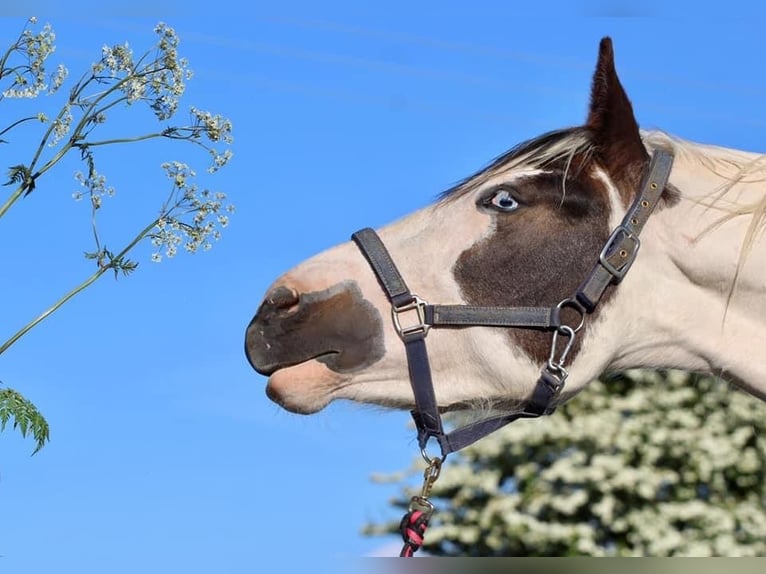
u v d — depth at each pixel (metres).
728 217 2.81
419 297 2.81
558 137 2.90
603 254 2.77
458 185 2.96
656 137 2.97
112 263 3.14
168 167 3.19
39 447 2.93
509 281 2.79
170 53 3.20
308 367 2.81
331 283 2.84
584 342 2.77
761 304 2.80
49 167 3.10
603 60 2.82
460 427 2.84
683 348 2.85
